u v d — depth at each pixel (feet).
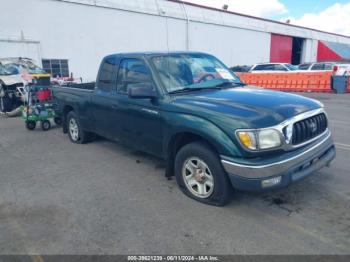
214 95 12.64
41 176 15.49
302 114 11.12
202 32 88.02
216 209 11.60
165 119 12.68
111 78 16.48
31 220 11.26
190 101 12.12
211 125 10.89
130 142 15.66
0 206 12.39
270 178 10.05
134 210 11.77
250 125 10.14
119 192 13.42
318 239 9.60
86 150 19.80
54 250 9.47
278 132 10.25
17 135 24.68
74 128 21.57
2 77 34.14
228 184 11.22
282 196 12.48
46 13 55.57
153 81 13.44
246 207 11.69
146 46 74.33
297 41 133.49
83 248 9.53
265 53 113.19
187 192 12.73
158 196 12.92
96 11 63.16
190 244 9.56
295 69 67.92
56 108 24.64
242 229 10.27
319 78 54.65
